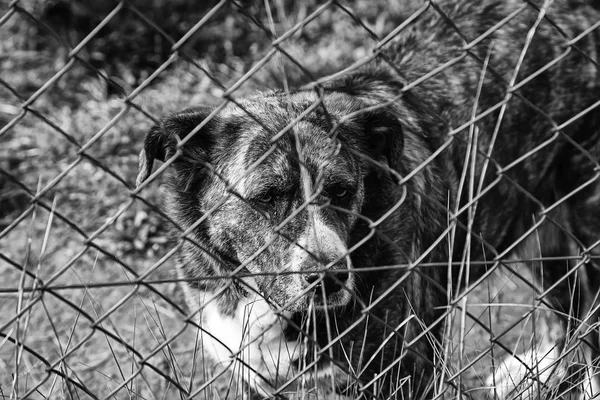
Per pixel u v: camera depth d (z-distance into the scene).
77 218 6.76
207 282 4.38
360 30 8.46
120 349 5.58
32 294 2.76
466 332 3.80
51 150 7.28
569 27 5.04
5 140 7.49
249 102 4.34
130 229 6.60
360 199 4.14
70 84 8.17
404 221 4.37
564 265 5.28
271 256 3.94
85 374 5.32
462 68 4.91
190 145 4.21
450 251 3.39
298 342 3.85
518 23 5.02
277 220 3.95
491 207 4.96
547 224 5.30
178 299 6.01
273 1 8.98
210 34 8.72
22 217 2.49
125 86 8.13
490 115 4.86
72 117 7.60
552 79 4.98
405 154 4.47
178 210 4.40
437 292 4.62
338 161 3.96
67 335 5.71
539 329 5.62
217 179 4.23
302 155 3.89
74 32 8.57
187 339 5.71
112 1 8.66
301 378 3.52
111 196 6.81
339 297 3.87
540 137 5.02
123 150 7.20
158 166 4.58
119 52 8.52
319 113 4.11
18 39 8.52
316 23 8.72
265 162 3.93
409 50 5.12
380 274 4.25
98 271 6.35
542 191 5.21
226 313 4.35
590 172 5.07
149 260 6.46
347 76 4.95
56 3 8.53
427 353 4.39
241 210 4.05
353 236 4.17
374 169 4.26
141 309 5.95
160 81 8.27
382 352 3.85
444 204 4.67
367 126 4.25
